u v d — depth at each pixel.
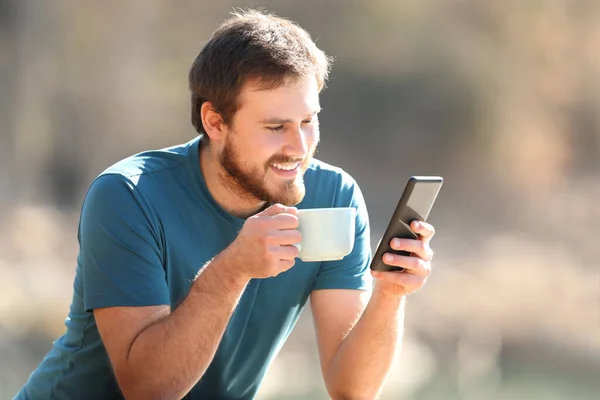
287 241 4.64
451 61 44.69
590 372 20.64
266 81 5.11
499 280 26.36
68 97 38.72
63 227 32.06
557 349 21.78
